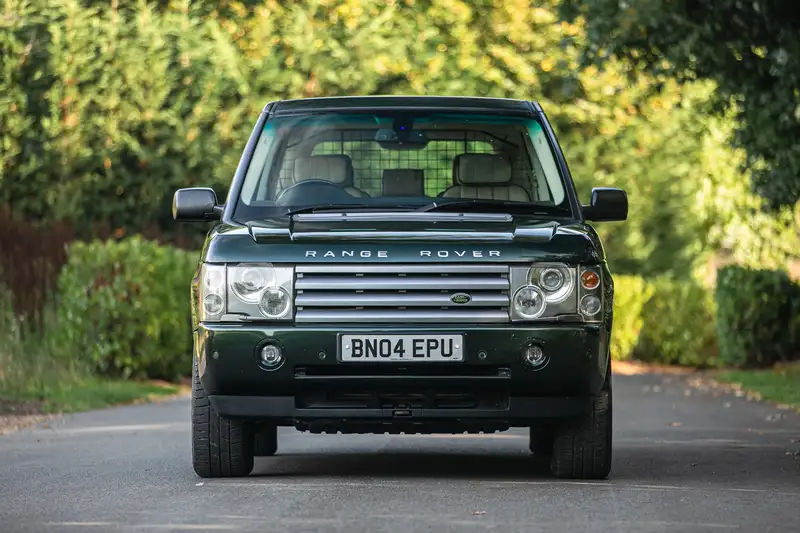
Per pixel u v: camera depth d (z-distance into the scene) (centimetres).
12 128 5353
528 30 6256
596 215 2305
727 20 3731
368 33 5984
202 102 5703
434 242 2008
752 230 6431
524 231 2052
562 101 6369
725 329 5581
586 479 2141
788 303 5500
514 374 1991
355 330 1980
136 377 4519
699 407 3881
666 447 2741
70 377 4181
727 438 2950
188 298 4719
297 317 1991
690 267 6662
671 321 6188
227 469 2145
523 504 1834
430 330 1980
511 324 1994
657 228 6650
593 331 2006
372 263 1991
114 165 5575
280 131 2312
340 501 1858
